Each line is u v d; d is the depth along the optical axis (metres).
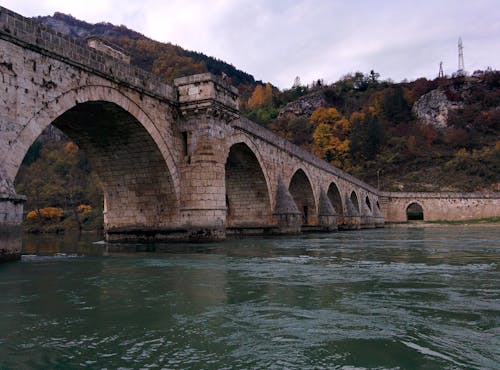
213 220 25.92
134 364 5.26
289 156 44.25
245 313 7.69
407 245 25.41
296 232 39.53
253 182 38.53
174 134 26.05
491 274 12.29
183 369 5.10
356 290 9.82
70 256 18.36
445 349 5.74
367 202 86.94
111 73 20.53
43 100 17.02
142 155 25.22
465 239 32.62
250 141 34.25
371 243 27.56
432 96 158.50
